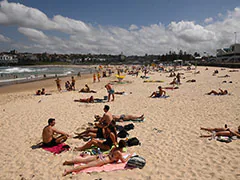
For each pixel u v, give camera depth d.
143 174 4.89
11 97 18.50
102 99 14.55
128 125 8.26
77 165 5.41
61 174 5.04
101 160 5.37
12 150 6.54
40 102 14.74
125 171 5.04
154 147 6.42
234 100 12.48
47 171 5.20
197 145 6.40
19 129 8.60
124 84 26.67
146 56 195.88
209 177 4.66
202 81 25.33
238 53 77.75
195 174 4.81
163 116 9.90
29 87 27.59
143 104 12.88
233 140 6.62
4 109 12.70
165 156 5.79
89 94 18.08
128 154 5.81
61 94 18.80
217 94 14.70
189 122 8.74
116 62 184.88
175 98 14.25
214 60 98.69
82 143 6.90
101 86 25.77
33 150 6.47
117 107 12.38
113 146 6.38
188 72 45.84
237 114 9.52
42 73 63.78
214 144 6.38
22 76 49.06
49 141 6.68
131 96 16.08
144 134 7.58
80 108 12.30
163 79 32.16
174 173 4.89
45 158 5.91
